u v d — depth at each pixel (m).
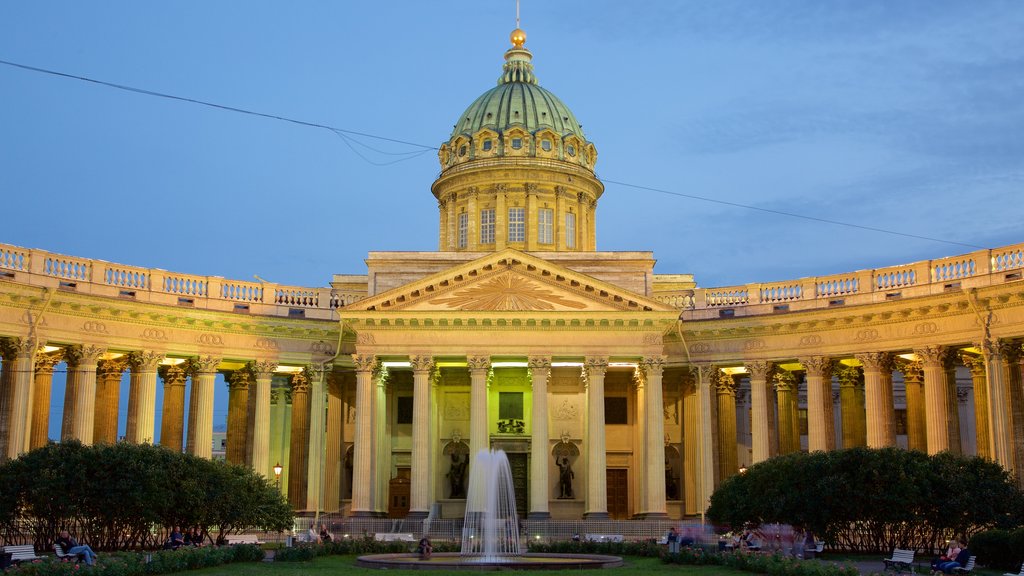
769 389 66.38
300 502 68.56
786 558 39.34
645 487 64.94
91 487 43.69
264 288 68.06
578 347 65.94
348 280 76.44
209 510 46.62
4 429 55.81
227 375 72.31
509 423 72.75
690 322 67.81
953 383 60.00
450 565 38.69
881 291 61.97
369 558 42.22
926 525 47.50
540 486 64.25
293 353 67.75
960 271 58.69
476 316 65.19
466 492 72.25
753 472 51.84
